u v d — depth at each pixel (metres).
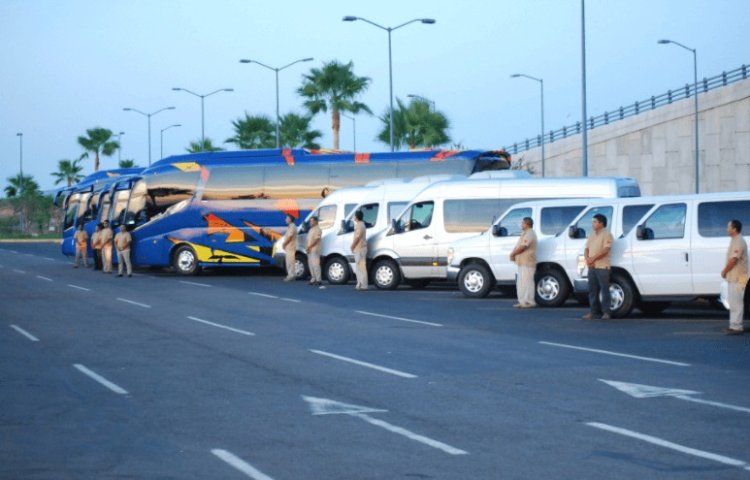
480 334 19.78
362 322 22.27
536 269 25.28
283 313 24.56
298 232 37.44
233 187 41.38
